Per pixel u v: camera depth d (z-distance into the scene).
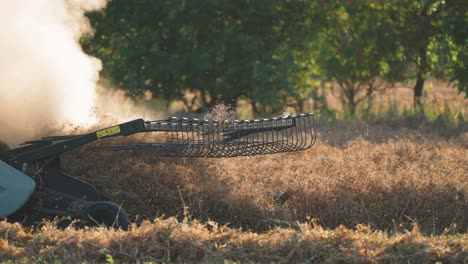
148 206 19.19
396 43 42.31
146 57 37.84
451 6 40.44
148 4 37.59
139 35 37.47
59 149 17.30
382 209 19.72
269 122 17.52
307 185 20.14
